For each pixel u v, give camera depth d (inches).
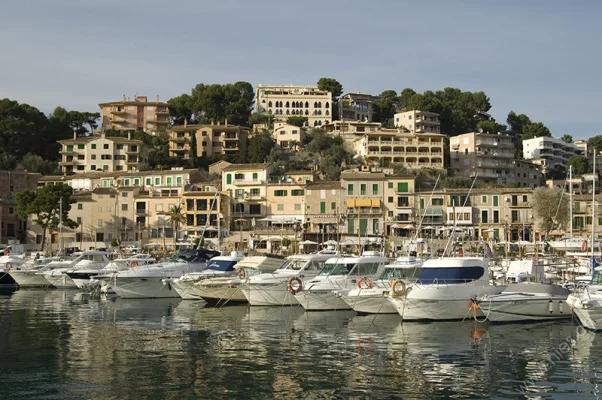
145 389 1084.5
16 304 2210.9
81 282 2679.6
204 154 7076.8
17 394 1053.8
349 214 4441.4
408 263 2031.3
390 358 1307.8
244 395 1054.4
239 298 2210.9
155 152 6904.5
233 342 1475.1
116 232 4707.2
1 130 6456.7
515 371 1200.2
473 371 1201.4
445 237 4065.0
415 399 1037.2
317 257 2242.9
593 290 1648.6
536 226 4279.0
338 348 1403.8
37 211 4313.5
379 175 4621.1
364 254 2365.9
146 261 2861.7
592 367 1224.8
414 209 4532.5
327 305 1989.4
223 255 2645.2
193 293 2308.1
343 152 6914.4
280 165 5959.6
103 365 1243.2
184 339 1512.1
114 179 5260.8
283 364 1256.8
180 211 4660.4
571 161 7859.3
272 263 2338.8
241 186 4803.2
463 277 1758.1
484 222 4498.0
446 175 6688.0
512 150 7283.5
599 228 4311.0
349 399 1036.5
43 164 6195.9
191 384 1114.1
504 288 1797.5
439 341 1472.7
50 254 3663.9
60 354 1339.8
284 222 4569.4
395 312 1902.1
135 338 1525.6
